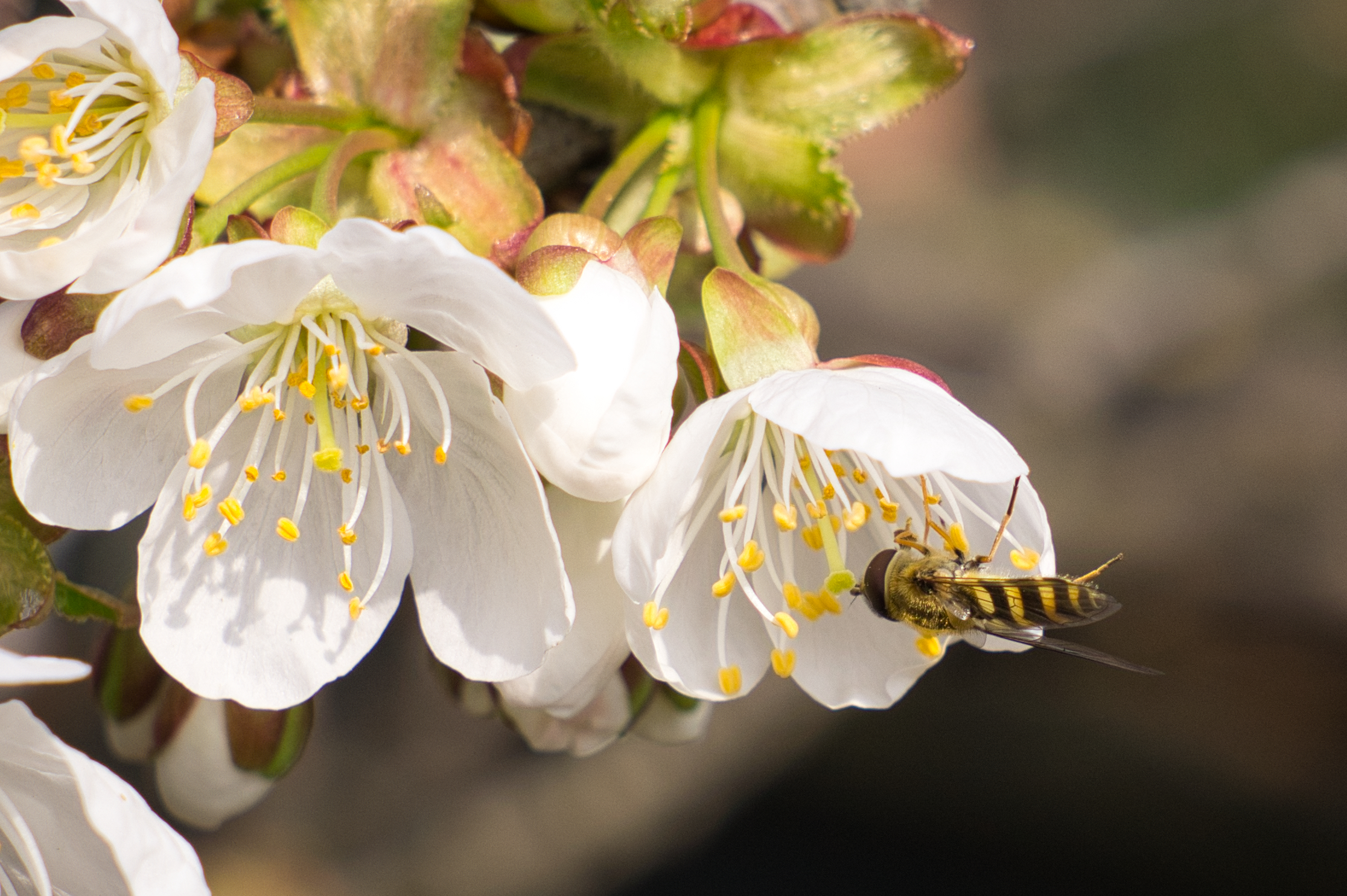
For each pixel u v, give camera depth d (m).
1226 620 0.39
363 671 0.37
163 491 0.17
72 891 0.18
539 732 0.19
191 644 0.17
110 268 0.17
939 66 0.19
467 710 0.19
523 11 0.19
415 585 0.18
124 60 0.18
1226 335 0.40
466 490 0.18
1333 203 0.40
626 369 0.17
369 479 0.18
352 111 0.18
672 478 0.17
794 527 0.18
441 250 0.17
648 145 0.19
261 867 0.37
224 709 0.19
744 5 0.19
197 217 0.18
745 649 0.18
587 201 0.18
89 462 0.17
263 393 0.18
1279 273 0.40
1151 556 0.39
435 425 0.18
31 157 0.17
